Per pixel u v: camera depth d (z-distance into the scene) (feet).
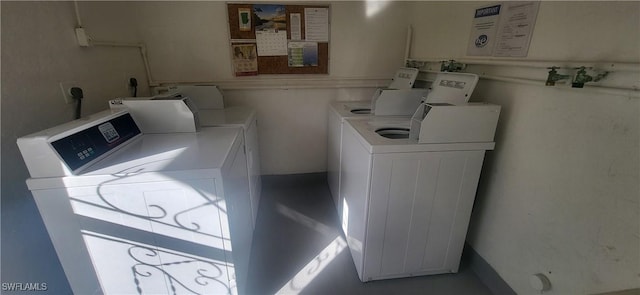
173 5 6.96
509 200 4.69
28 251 3.77
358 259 5.27
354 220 5.40
